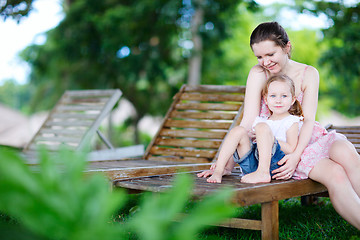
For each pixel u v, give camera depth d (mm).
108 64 12688
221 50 13414
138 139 14891
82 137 5477
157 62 12367
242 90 4914
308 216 3316
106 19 11578
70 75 13758
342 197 2412
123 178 3092
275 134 2773
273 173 2635
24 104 29297
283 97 2793
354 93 17250
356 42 10875
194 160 4555
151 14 11859
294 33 18031
